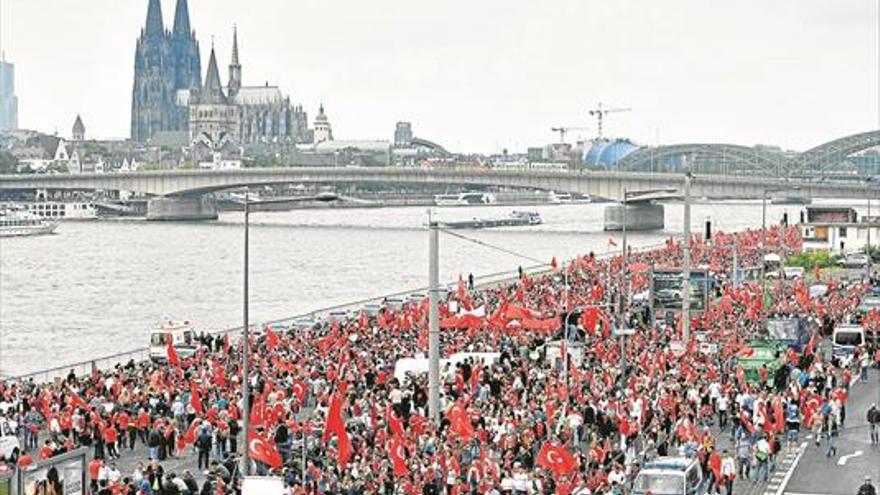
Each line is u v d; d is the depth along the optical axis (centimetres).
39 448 7756
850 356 10988
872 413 8481
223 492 5953
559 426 7519
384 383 8756
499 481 6394
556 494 6159
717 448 7856
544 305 13325
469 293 14675
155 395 8244
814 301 13925
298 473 6475
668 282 13262
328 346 10650
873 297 14212
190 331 12719
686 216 11362
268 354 10050
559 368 9506
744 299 13700
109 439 7550
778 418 7831
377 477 6406
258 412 7462
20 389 8638
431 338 8275
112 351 18362
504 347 10294
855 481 7462
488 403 8144
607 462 6856
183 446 7562
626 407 7969
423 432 7338
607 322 11300
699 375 9206
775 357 9894
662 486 6303
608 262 18488
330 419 6469
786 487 7331
